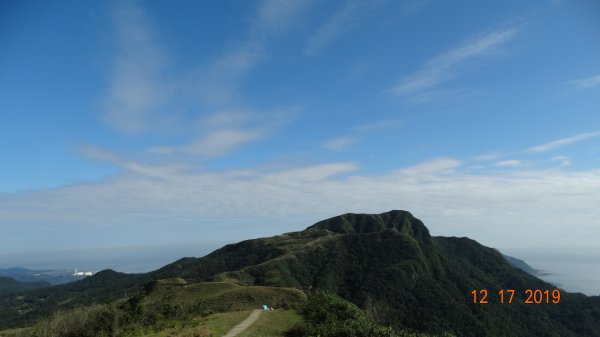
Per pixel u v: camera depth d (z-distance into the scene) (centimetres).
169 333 3900
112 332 5475
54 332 6769
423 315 13362
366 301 13938
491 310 14238
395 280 15038
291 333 3844
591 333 13875
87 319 6731
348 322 4194
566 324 14700
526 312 14988
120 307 6912
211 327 3938
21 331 7850
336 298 5122
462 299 14662
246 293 8738
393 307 13838
